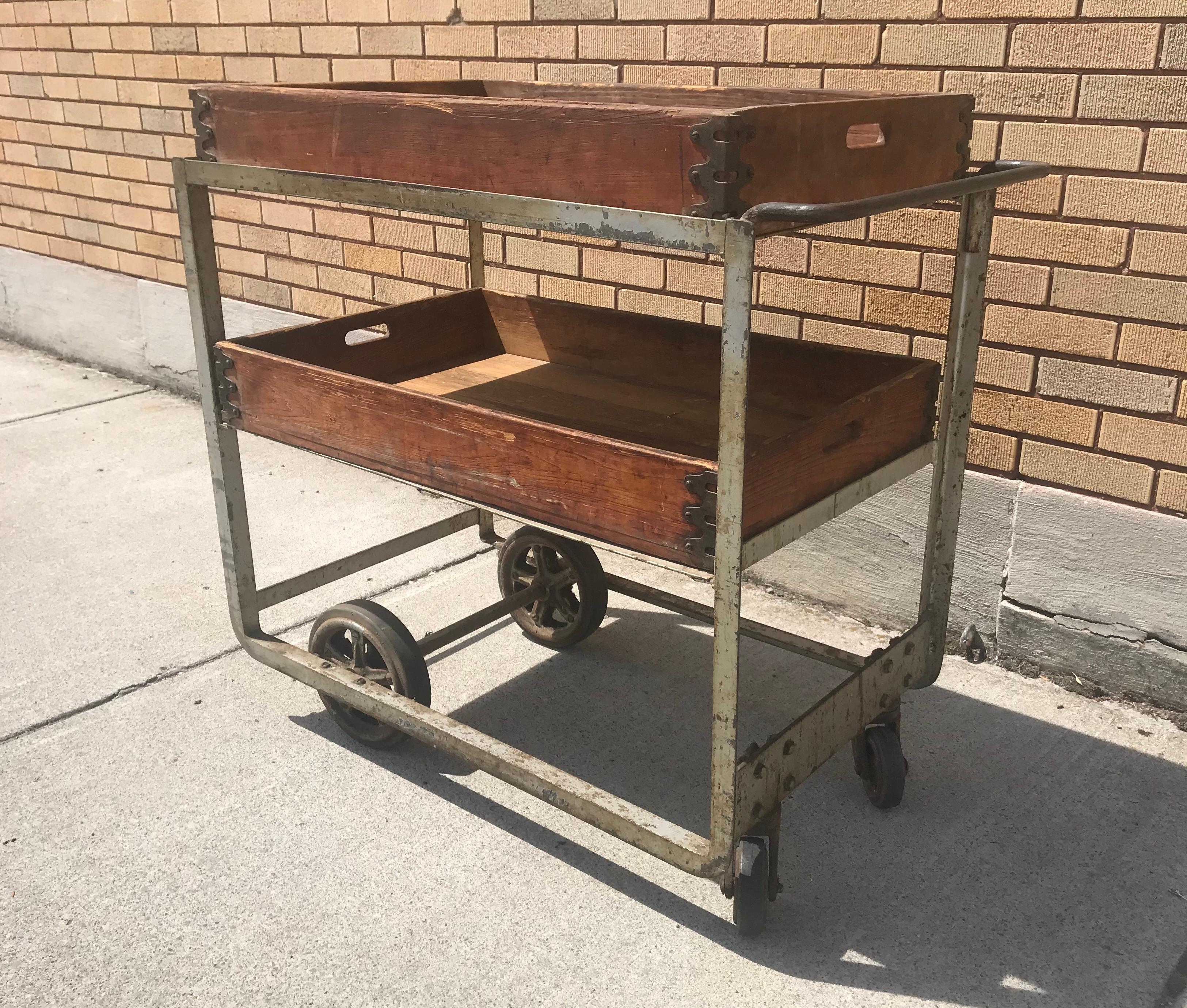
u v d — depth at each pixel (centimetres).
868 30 300
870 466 234
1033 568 311
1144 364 279
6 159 616
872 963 221
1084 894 238
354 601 284
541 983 216
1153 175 267
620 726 298
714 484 196
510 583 344
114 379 593
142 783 275
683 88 289
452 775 279
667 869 247
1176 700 296
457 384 306
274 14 450
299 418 265
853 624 350
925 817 262
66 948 226
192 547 399
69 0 537
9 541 404
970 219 235
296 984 216
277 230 486
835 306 328
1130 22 261
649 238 193
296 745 291
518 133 208
